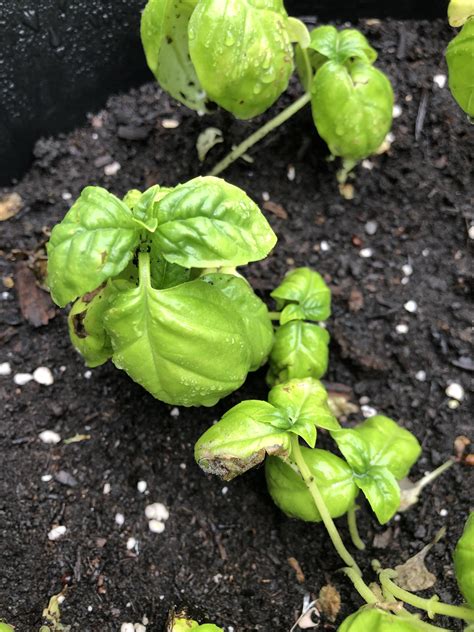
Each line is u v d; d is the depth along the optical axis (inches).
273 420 5.5
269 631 6.4
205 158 8.1
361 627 5.6
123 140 8.2
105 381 7.2
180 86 7.2
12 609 6.3
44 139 8.1
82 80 8.0
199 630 5.7
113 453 6.9
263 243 5.1
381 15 8.8
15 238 7.8
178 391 5.6
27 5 7.5
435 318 7.7
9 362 7.2
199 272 6.2
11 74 7.6
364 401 7.4
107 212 5.0
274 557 6.7
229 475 5.5
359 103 6.9
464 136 8.2
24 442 6.9
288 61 6.4
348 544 6.8
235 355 5.6
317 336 6.6
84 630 6.3
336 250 8.0
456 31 8.7
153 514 6.7
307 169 8.2
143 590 6.5
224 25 5.8
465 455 7.1
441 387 7.4
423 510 6.9
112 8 7.8
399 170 8.2
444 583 6.6
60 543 6.6
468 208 8.0
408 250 7.9
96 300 5.7
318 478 5.9
